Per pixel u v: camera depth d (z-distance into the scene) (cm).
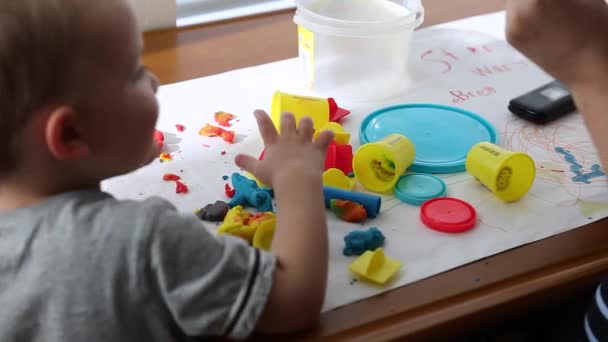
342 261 60
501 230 64
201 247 48
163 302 48
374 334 53
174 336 50
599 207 67
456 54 97
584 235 63
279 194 56
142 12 99
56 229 48
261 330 52
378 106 85
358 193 66
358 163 71
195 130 79
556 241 62
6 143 49
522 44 64
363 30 84
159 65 93
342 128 80
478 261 60
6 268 48
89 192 51
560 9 60
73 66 47
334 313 55
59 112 48
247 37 102
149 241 47
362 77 88
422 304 56
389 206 67
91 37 48
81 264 47
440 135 79
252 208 67
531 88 89
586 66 61
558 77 64
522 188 68
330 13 94
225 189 69
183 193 69
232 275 49
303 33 86
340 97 87
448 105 85
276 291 50
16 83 46
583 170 73
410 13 86
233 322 49
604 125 61
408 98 87
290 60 96
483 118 81
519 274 59
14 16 45
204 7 108
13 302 48
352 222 65
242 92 87
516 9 62
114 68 50
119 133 51
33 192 52
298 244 52
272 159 59
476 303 56
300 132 61
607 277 58
